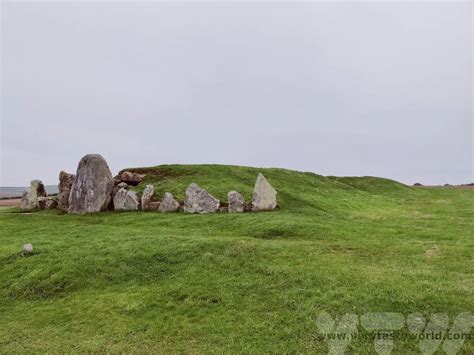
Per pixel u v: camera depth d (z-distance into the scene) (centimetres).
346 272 1808
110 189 4000
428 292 1534
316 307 1508
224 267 2017
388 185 7788
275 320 1462
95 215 3741
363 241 2500
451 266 1914
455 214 4012
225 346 1337
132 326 1542
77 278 2022
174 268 2062
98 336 1485
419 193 7538
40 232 3039
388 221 3441
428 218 3669
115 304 1734
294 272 1841
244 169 5538
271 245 2294
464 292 1529
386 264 1969
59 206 4234
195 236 2631
